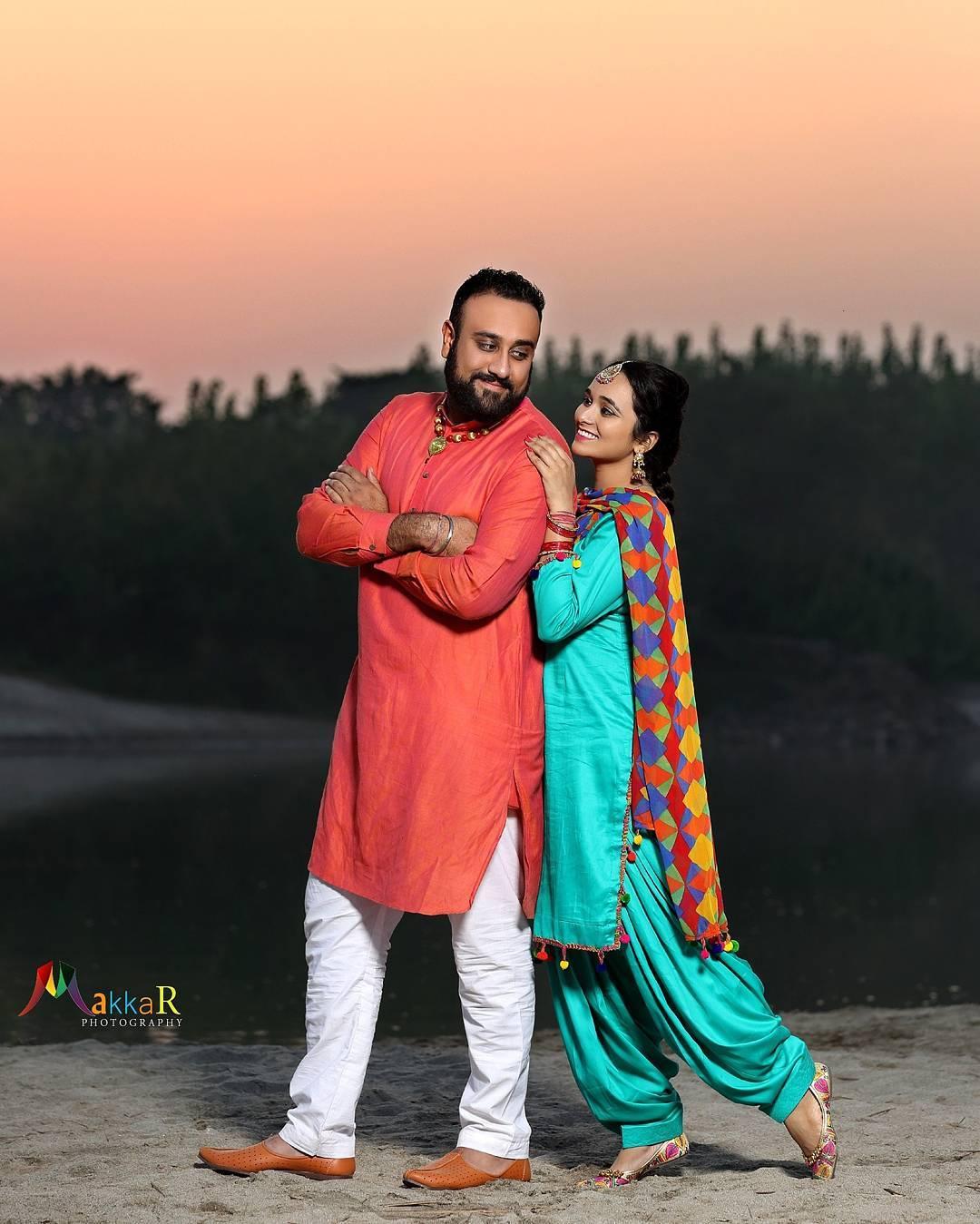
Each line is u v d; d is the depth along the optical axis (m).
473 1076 3.88
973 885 16.42
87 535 64.31
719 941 3.72
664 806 3.72
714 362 81.94
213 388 72.25
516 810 3.82
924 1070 5.44
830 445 77.62
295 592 64.44
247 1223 3.44
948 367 83.06
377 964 3.93
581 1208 3.52
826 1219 3.37
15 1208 3.63
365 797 3.81
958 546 78.12
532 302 3.82
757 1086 3.78
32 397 91.38
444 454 3.88
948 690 66.06
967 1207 3.47
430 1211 3.53
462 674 3.75
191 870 17.56
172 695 58.50
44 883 16.34
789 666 63.81
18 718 49.53
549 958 3.91
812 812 25.66
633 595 3.73
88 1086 5.22
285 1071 5.48
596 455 3.95
